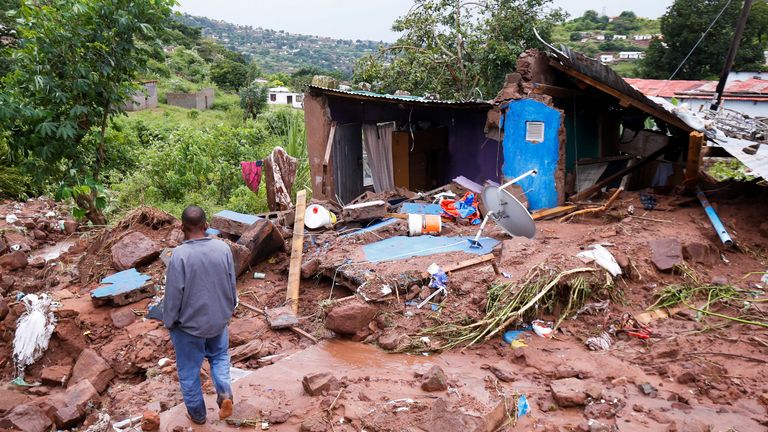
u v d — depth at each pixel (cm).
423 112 1390
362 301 638
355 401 465
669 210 944
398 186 1369
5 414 544
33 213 1362
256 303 727
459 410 408
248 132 2109
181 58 7319
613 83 1038
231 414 457
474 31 1880
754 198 964
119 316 688
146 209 924
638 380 509
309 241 865
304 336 641
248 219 874
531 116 1055
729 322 632
